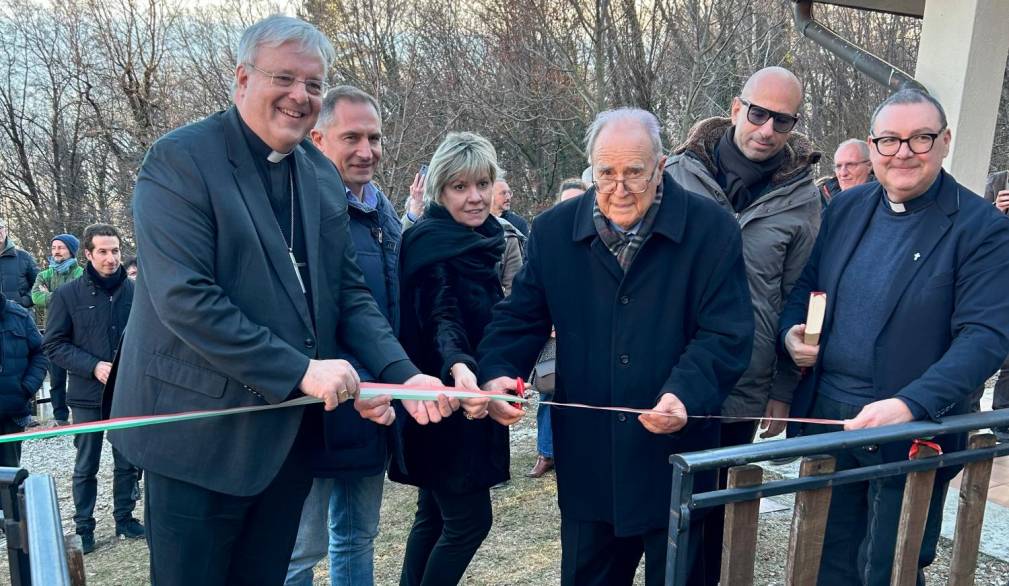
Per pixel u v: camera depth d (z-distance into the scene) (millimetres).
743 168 2750
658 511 2227
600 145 2109
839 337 2387
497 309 2492
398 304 2670
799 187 2799
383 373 2150
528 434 6160
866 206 2434
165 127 17797
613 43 13922
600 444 2289
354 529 2686
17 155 22719
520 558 3754
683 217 2205
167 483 1888
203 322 1741
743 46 13984
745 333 2205
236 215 1850
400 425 2602
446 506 2607
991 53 4164
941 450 2082
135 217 1840
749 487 1703
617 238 2227
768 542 3672
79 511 4684
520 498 4629
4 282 8516
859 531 2445
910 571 1961
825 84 16422
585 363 2311
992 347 2012
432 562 2658
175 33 17906
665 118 14367
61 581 1245
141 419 1786
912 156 2166
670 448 2230
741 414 2789
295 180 2055
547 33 16281
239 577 2094
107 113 20453
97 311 4707
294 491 2109
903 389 2035
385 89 16203
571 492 2354
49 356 4723
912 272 2213
